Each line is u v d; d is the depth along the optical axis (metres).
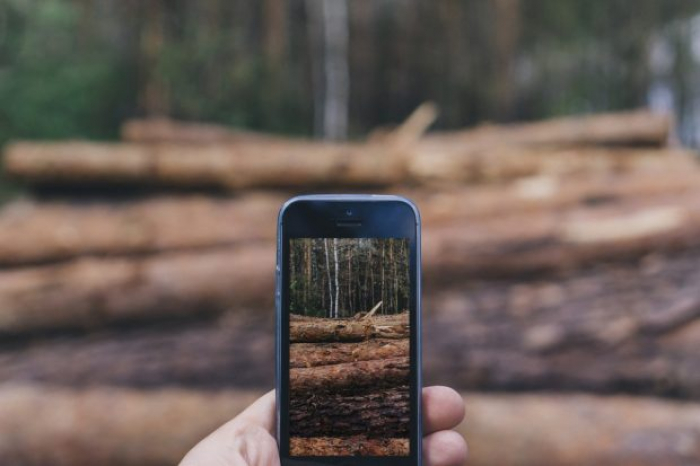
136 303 1.12
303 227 0.40
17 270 1.20
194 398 0.96
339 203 0.40
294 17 3.25
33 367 1.04
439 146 1.72
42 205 1.40
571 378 0.99
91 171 1.40
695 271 1.10
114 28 2.77
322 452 0.39
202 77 2.82
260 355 1.06
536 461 0.86
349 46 3.25
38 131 2.35
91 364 1.04
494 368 1.00
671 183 1.29
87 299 1.12
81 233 1.22
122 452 0.91
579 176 1.40
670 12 3.03
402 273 0.40
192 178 1.42
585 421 0.88
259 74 2.92
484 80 3.14
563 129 1.70
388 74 3.26
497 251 1.14
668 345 1.01
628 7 3.04
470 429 0.88
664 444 0.86
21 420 0.92
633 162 1.51
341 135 3.15
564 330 1.03
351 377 0.39
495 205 1.26
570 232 1.15
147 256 1.23
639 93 3.00
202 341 1.08
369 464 0.39
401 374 0.39
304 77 3.21
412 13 3.24
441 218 1.25
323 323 0.39
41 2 2.58
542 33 3.17
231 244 1.26
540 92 3.17
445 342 1.03
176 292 1.13
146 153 1.41
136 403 0.94
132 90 2.71
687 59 2.99
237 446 0.39
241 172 1.42
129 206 1.40
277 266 0.39
